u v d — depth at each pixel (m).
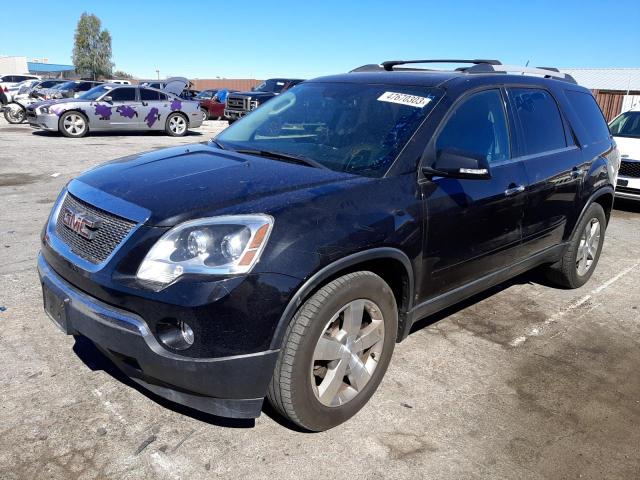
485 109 3.71
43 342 3.58
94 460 2.56
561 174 4.28
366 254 2.71
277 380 2.58
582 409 3.24
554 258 4.66
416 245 3.02
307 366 2.61
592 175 4.75
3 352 3.43
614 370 3.72
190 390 2.46
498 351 3.88
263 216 2.46
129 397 3.04
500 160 3.76
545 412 3.18
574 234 4.78
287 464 2.61
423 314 3.36
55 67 82.62
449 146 3.34
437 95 3.46
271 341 2.45
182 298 2.32
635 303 4.93
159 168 3.10
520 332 4.21
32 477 2.43
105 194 2.78
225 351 2.37
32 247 5.54
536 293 5.05
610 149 5.20
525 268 4.28
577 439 2.96
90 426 2.79
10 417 2.82
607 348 4.04
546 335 4.19
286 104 4.05
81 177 3.16
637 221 8.30
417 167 3.11
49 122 15.89
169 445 2.69
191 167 3.09
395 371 3.51
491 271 3.81
